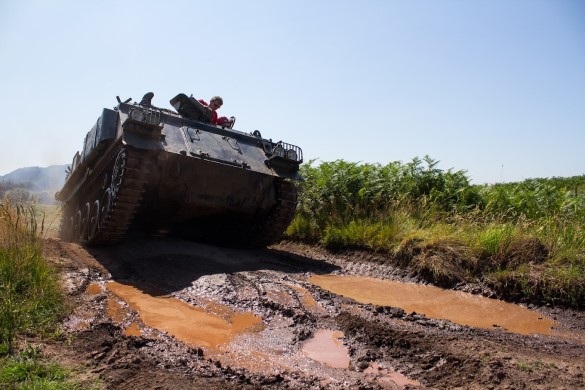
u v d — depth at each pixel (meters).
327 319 5.20
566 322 6.32
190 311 5.41
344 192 11.49
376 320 5.32
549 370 3.92
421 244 8.59
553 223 9.27
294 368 3.91
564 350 5.00
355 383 3.60
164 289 6.25
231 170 8.72
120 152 7.99
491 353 4.25
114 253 7.94
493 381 3.55
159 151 7.83
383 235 9.49
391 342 4.48
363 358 4.12
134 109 7.70
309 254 10.12
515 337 5.38
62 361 3.62
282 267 8.11
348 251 9.80
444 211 10.30
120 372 3.43
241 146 9.38
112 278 6.65
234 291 6.04
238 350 4.29
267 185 9.25
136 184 7.54
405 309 6.31
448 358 4.05
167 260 7.43
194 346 4.31
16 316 4.25
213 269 7.11
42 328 4.28
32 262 5.23
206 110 9.98
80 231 9.63
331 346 4.47
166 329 4.77
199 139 8.80
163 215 9.07
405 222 9.95
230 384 3.38
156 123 7.79
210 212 9.20
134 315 5.10
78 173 11.23
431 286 7.79
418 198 10.79
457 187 11.18
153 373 3.46
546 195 11.38
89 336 4.21
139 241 8.78
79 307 5.13
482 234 8.58
